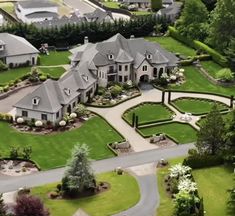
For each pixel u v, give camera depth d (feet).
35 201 355.56
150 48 614.75
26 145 473.67
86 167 400.26
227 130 438.81
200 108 554.05
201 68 642.22
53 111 502.38
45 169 437.17
